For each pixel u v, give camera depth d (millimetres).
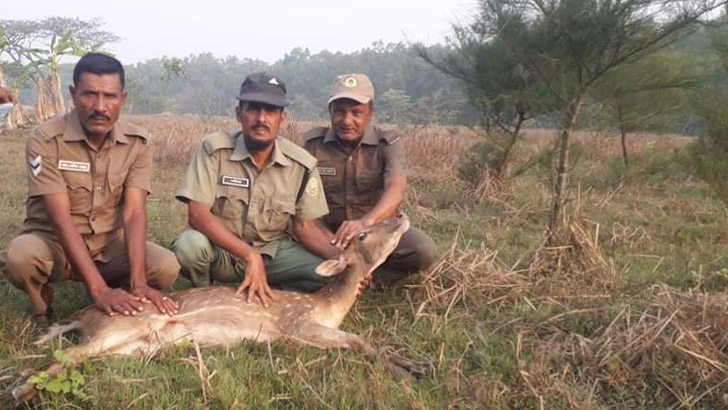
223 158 5176
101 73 4539
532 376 4156
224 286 5164
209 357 4281
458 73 10961
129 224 4871
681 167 9961
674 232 8391
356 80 5605
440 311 5449
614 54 7129
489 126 11414
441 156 14789
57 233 4602
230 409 3721
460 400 3979
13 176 11109
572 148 10023
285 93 5051
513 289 5789
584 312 5250
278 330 4699
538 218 9453
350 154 5852
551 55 7406
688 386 4172
